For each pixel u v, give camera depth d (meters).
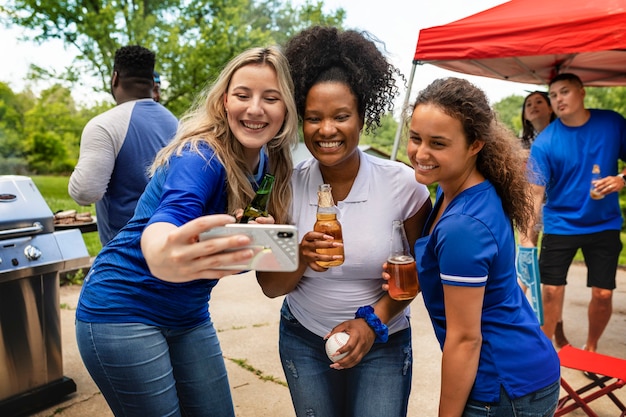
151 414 1.42
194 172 1.23
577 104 3.09
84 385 2.96
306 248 1.41
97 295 1.39
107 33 14.27
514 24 3.39
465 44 3.63
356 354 1.45
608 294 3.17
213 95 1.36
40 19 14.34
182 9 15.88
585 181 3.09
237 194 1.34
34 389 2.68
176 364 1.58
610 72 5.09
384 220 1.54
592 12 3.06
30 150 21.42
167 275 0.87
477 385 1.34
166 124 2.61
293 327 1.67
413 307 4.52
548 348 1.40
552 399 1.38
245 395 2.91
